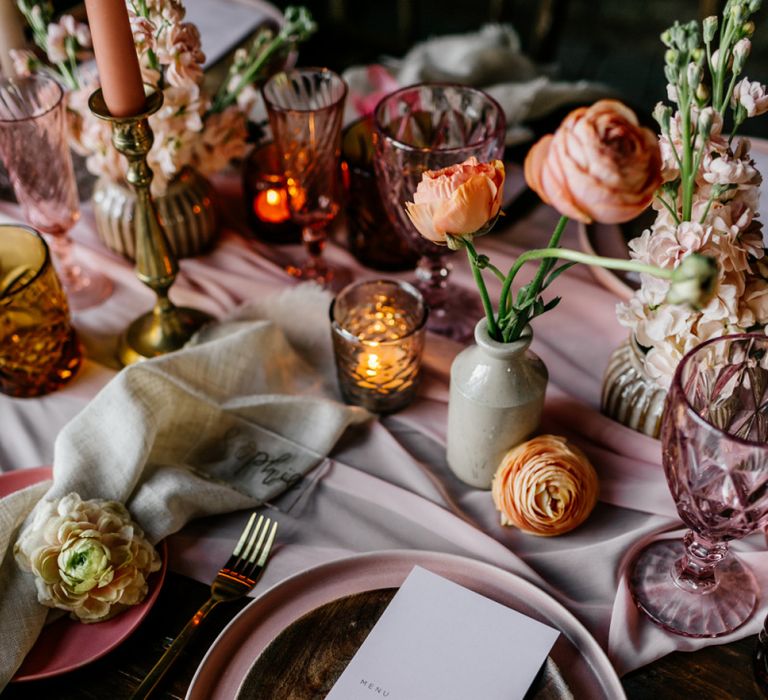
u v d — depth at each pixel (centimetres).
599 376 84
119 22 63
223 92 91
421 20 255
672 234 61
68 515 63
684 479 58
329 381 84
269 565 67
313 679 58
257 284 93
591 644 59
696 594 64
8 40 97
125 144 69
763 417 65
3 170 105
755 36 227
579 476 67
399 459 75
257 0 125
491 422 67
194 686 57
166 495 68
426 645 59
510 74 120
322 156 85
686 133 59
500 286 92
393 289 79
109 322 90
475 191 51
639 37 246
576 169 46
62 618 62
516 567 66
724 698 59
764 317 63
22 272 82
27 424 79
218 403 77
